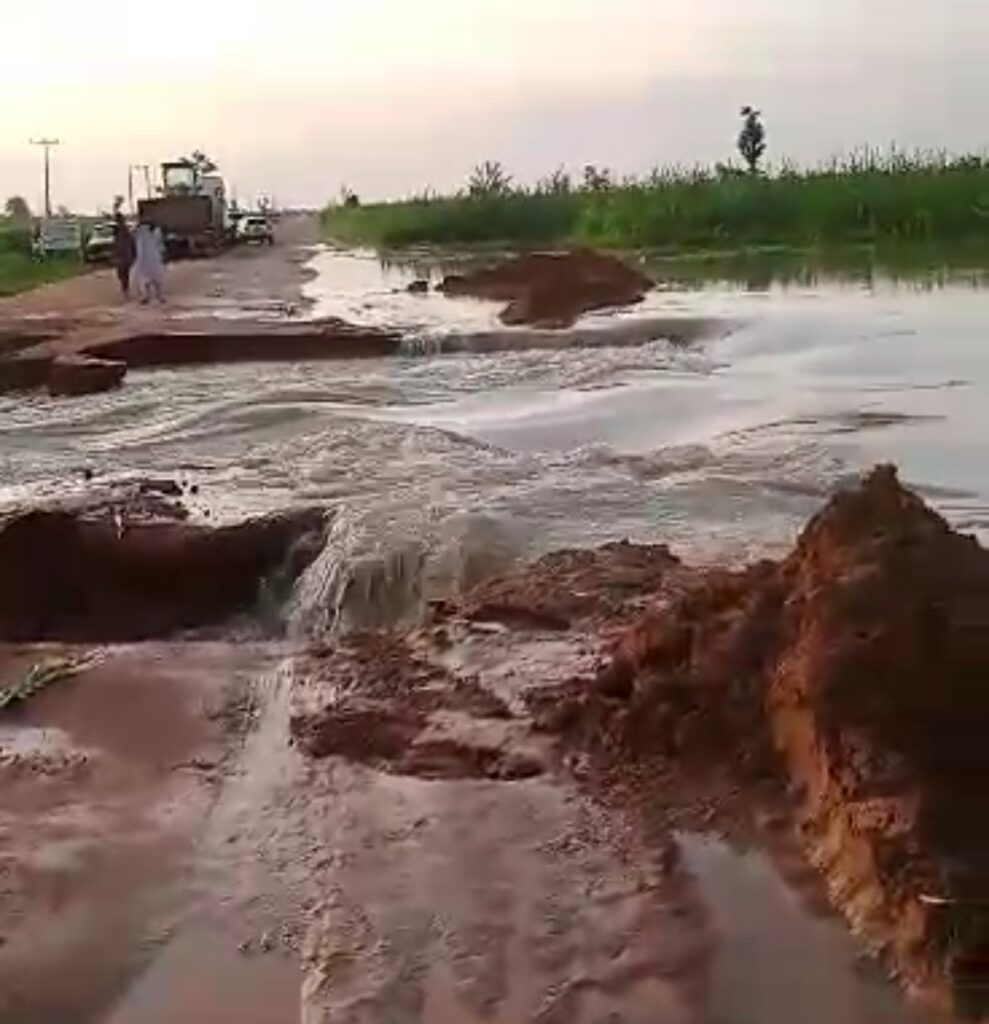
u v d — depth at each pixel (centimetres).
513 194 5844
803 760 611
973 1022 455
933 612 600
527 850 584
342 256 5153
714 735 658
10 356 2014
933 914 488
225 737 723
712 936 513
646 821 605
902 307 2641
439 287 3353
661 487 1191
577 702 710
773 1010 469
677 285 3228
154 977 506
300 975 504
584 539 1033
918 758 561
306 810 631
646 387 1781
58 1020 483
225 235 5672
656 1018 468
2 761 698
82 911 551
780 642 676
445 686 762
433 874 566
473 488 1198
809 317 2505
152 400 1769
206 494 1231
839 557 654
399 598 989
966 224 4366
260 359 2156
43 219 6309
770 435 1451
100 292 3128
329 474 1288
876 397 1683
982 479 1239
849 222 4472
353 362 2114
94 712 766
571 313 2664
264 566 1095
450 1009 477
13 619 1073
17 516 1111
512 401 1706
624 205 4916
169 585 1088
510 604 882
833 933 512
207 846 601
